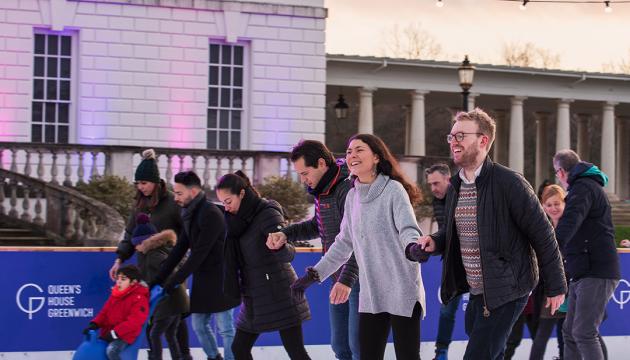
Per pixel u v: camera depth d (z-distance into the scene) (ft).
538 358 29.55
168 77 76.59
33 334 28.73
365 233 20.40
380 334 20.59
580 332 26.11
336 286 21.38
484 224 19.07
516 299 19.20
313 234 23.75
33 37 74.18
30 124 74.08
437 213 30.37
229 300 27.37
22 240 57.21
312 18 79.77
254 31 78.64
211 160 74.28
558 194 28.73
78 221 57.00
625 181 140.77
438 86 110.32
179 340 29.27
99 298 29.27
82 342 28.12
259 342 31.04
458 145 19.25
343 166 23.24
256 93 78.64
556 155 26.22
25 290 28.71
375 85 107.76
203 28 77.36
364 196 20.40
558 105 118.42
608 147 120.47
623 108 131.75
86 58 74.95
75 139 74.95
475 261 19.44
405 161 79.97
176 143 76.69
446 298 20.04
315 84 79.87
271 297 23.47
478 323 19.33
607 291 26.04
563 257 26.48
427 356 32.07
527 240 19.33
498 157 136.05
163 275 27.14
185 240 27.27
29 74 73.92
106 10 75.25
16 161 70.74
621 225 109.81
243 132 78.89
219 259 27.25
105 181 65.46
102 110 75.20
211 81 78.18
